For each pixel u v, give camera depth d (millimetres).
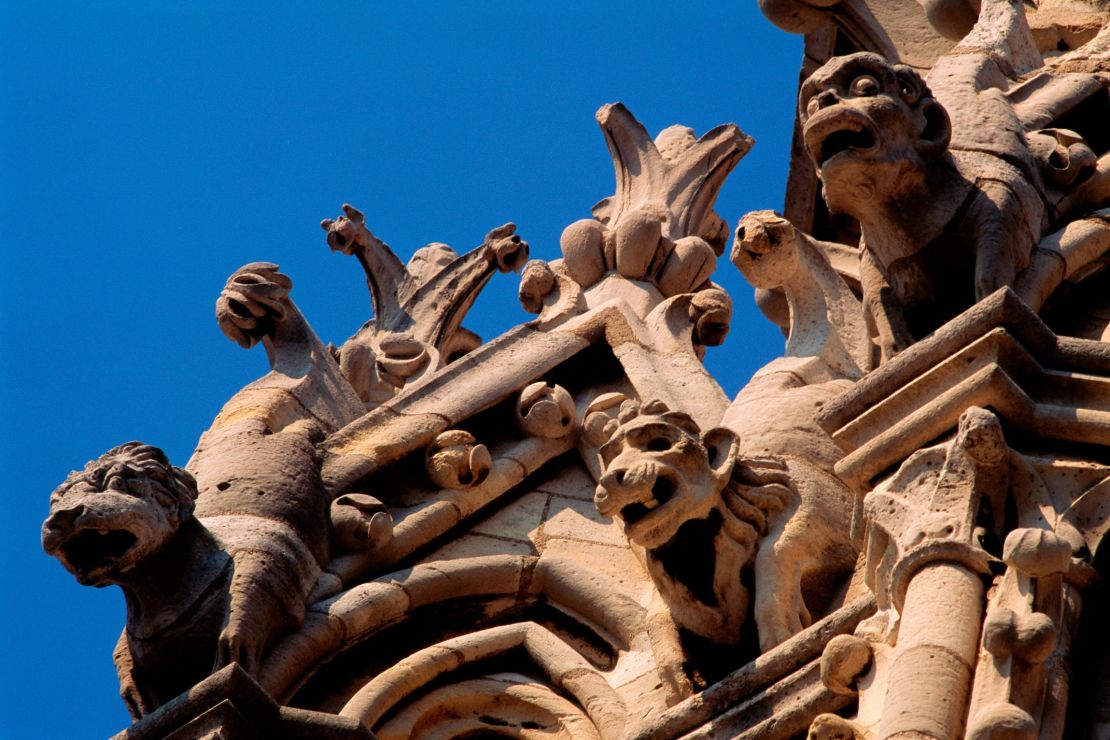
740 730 11039
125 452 12805
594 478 14305
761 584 11773
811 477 12211
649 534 11609
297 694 12836
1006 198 12258
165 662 12625
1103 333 12289
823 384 13039
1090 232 12555
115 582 12625
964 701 9898
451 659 13047
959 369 11234
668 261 16172
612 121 17531
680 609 11898
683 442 11703
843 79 12164
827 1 16844
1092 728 10039
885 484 11094
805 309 13750
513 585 13562
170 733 12070
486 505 14125
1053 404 11109
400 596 13328
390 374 16891
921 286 12297
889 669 10273
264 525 13164
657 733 11312
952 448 10906
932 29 16859
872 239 12438
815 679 10984
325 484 13852
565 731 12719
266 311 15180
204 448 13883
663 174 17125
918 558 10523
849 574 11969
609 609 13234
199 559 12820
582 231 16312
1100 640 10398
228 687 12070
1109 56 13688
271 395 14477
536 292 15836
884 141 12055
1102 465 10852
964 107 12945
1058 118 13273
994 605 10266
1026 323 11227
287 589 12945
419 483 14180
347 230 17969
